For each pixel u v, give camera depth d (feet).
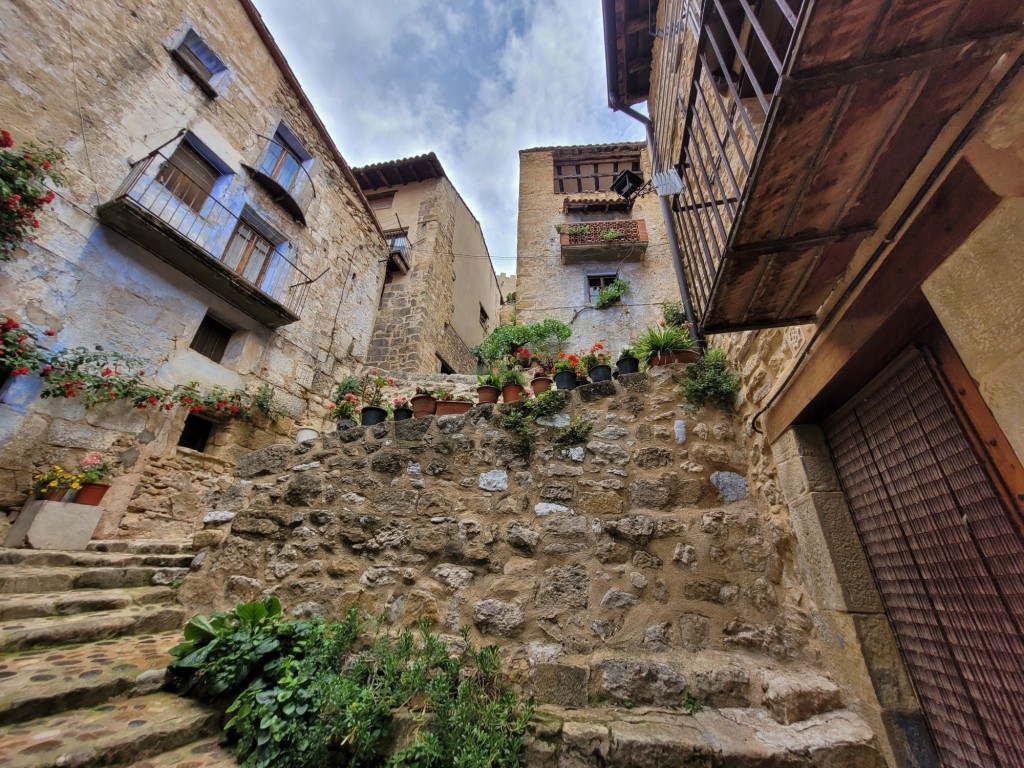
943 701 4.66
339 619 7.53
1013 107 3.19
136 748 4.84
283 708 5.46
